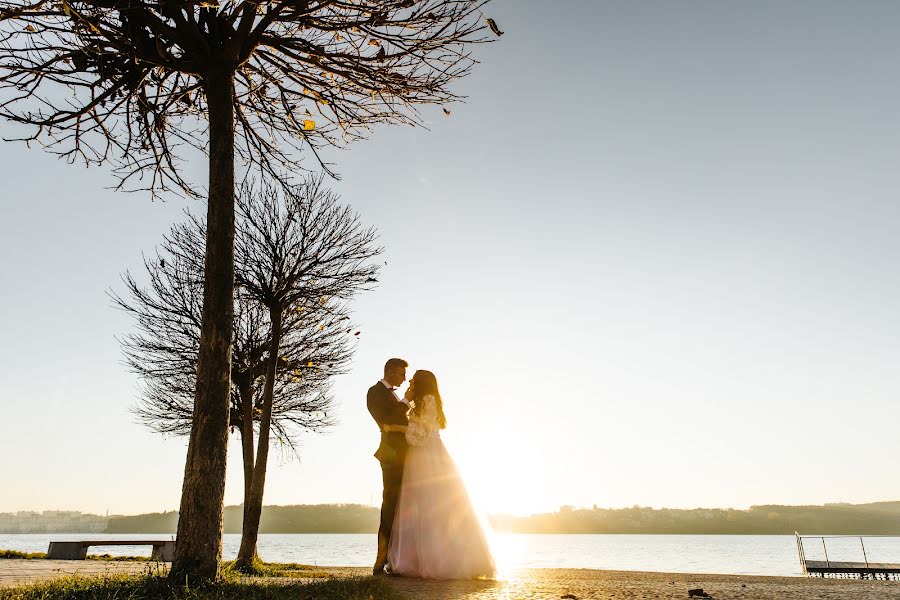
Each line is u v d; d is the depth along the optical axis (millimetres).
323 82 6730
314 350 14484
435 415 6117
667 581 6652
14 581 5824
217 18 5836
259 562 10453
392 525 5949
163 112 6824
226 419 4844
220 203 5211
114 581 4531
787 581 6980
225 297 5039
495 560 5703
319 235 12594
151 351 14023
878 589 5230
